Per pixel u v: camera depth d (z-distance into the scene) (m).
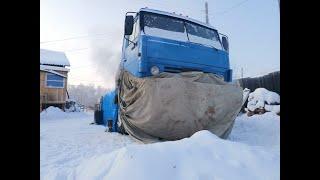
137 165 3.00
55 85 30.22
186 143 3.48
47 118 22.58
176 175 2.91
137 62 6.27
